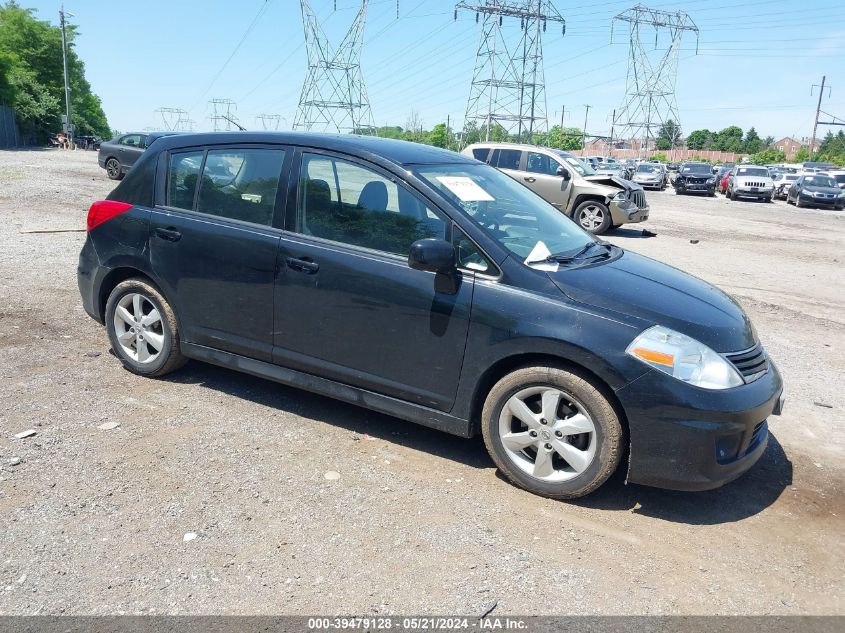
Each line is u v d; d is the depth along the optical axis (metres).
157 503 3.38
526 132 60.91
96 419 4.27
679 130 83.56
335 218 4.15
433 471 3.88
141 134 22.02
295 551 3.07
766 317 8.25
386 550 3.11
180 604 2.70
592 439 3.48
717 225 19.61
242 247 4.35
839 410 5.27
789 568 3.19
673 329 3.45
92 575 2.83
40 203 14.66
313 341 4.18
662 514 3.59
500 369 3.75
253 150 4.50
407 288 3.83
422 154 4.41
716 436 3.32
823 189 29.67
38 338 5.72
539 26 60.28
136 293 4.86
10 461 3.68
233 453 3.94
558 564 3.10
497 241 3.75
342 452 4.04
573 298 3.54
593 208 15.67
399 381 3.94
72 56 80.12
